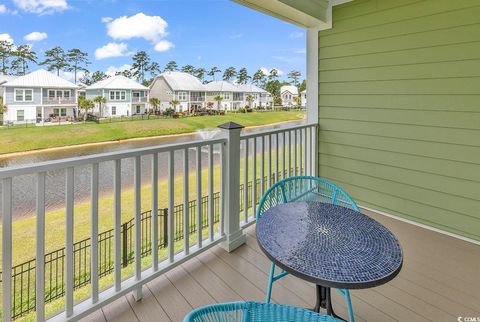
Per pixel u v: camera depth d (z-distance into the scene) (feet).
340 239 4.13
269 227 4.46
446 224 9.12
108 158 5.21
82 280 6.93
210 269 7.00
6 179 4.03
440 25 8.65
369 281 3.23
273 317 2.74
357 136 10.99
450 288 6.34
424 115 9.25
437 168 9.16
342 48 10.98
